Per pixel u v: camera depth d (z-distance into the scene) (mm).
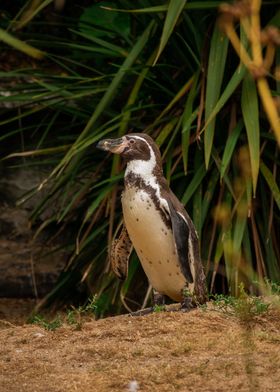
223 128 13203
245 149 12414
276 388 6645
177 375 7117
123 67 12773
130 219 9828
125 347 8023
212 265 13062
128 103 13086
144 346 8023
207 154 11531
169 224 9695
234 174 12859
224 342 7984
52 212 16297
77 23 16891
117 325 8867
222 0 12242
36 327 9273
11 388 7117
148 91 14117
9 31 15383
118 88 14414
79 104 14438
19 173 16562
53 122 15305
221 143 13320
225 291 13672
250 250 12672
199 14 12953
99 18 16531
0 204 16594
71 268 14734
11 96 14273
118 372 7281
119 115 13078
